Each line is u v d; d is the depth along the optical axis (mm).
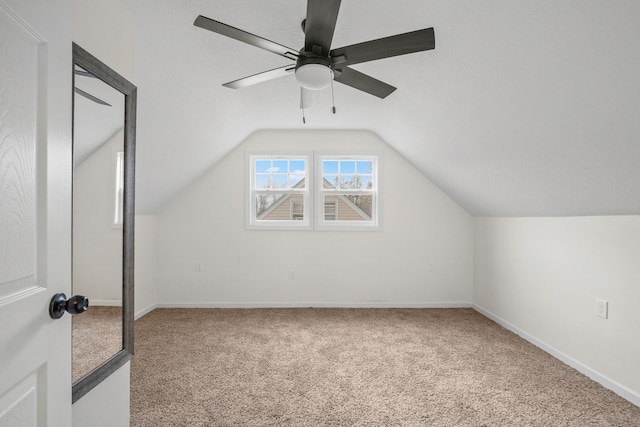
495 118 2266
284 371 2520
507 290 3545
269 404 2074
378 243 4363
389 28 1972
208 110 3004
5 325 677
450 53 1982
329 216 4566
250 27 2021
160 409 2008
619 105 1530
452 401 2119
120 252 1406
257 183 4484
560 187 2428
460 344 3076
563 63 1554
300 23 1988
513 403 2100
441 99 2496
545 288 2961
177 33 1973
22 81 738
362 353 2861
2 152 678
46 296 816
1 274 674
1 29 667
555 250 2842
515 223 3416
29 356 752
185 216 4316
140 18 1779
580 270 2564
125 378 1465
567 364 2660
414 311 4152
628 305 2168
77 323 1194
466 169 3258
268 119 3865
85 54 1177
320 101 3285
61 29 877
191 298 4316
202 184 4324
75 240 1188
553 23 1417
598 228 2406
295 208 4570
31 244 772
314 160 4359
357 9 1827
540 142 2148
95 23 1294
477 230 4246
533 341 3094
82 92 1212
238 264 4336
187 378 2398
